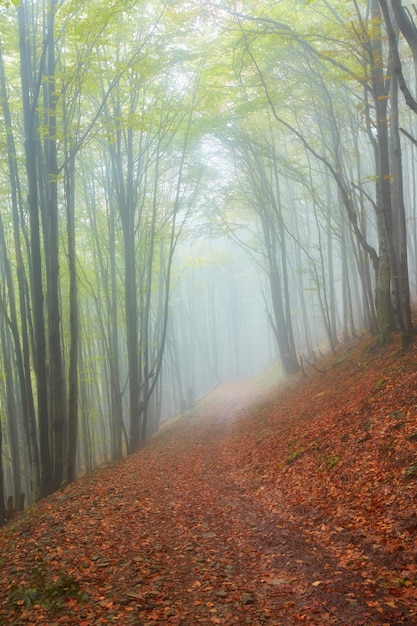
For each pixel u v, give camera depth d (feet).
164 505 34.24
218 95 67.51
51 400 53.57
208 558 23.25
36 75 53.52
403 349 45.39
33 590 18.75
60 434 52.95
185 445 67.21
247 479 40.42
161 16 55.47
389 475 26.89
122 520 30.17
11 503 52.54
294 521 27.35
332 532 24.23
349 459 31.96
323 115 69.21
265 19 48.37
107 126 54.39
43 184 55.06
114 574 21.20
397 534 21.48
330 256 85.46
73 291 54.65
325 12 58.95
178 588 19.98
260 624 16.66
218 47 61.72
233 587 19.70
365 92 48.96
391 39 35.88
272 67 61.36
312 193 75.20
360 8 62.69
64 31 50.01
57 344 53.06
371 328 62.64
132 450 75.31
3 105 55.21
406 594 17.29
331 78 52.47
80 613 17.51
